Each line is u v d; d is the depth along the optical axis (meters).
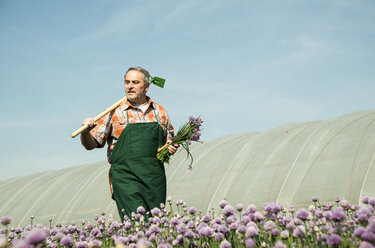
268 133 13.58
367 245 2.02
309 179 9.54
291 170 10.30
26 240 1.65
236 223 2.68
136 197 4.17
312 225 2.76
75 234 3.93
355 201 7.96
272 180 10.35
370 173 8.36
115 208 12.77
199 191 11.79
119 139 4.41
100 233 3.56
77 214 13.63
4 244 2.21
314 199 3.96
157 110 4.76
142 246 2.10
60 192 15.92
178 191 12.32
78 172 17.70
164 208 4.18
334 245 2.22
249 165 11.66
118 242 2.92
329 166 9.55
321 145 10.65
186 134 4.66
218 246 2.67
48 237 3.58
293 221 2.85
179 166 13.91
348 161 9.27
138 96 4.59
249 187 10.57
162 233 3.42
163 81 4.80
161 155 4.43
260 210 9.60
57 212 14.48
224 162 12.63
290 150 11.33
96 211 13.23
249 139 13.84
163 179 4.44
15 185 19.23
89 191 14.64
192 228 3.12
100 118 4.39
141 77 4.61
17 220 15.16
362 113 12.01
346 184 8.60
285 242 2.54
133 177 4.28
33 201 16.12
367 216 2.70
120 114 4.56
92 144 4.41
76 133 4.16
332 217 2.48
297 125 13.97
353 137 10.12
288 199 9.38
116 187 4.29
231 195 10.72
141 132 4.41
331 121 12.14
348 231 2.58
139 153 4.32
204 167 12.95
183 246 2.86
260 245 2.60
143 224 3.68
